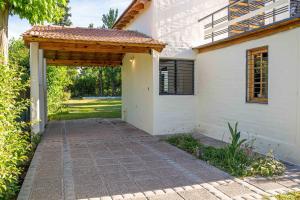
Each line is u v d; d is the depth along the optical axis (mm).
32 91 8906
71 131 10742
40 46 8953
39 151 7391
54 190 4629
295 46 6215
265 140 7168
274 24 6562
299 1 7387
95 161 6414
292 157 6281
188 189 4660
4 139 3898
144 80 10961
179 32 10383
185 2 10445
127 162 6336
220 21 10125
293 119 6281
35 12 5875
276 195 4363
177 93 10484
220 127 9211
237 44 8281
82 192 4551
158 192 4539
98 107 22047
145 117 10859
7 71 4297
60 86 18469
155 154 7070
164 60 10398
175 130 10352
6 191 4102
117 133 10336
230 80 8664
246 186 4773
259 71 7812
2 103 3990
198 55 10523
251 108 7723
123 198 4305
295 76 6223
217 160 6195
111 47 9586
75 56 13578
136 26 12281
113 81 37719
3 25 6016
